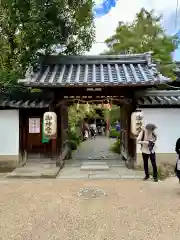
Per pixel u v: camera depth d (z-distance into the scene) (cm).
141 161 1155
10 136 1184
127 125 1228
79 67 1221
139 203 732
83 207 705
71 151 1670
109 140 2612
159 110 1154
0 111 1181
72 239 528
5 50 1310
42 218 634
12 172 1087
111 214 655
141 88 1148
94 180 1002
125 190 859
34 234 552
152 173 1079
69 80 1076
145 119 1153
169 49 1672
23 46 1254
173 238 532
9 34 1305
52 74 1155
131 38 1758
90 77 1116
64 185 927
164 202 737
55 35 1252
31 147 1280
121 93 1166
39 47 1261
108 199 770
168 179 1005
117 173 1103
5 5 1200
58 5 1195
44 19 1173
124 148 1373
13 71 1249
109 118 2769
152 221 612
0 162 1183
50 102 1164
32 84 1048
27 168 1159
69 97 1179
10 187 907
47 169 1141
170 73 1516
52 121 1113
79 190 863
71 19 1314
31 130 1271
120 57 1253
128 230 567
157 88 1541
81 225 594
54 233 555
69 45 1397
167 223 601
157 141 1157
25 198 784
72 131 2094
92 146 2077
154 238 531
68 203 737
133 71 1148
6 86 1234
